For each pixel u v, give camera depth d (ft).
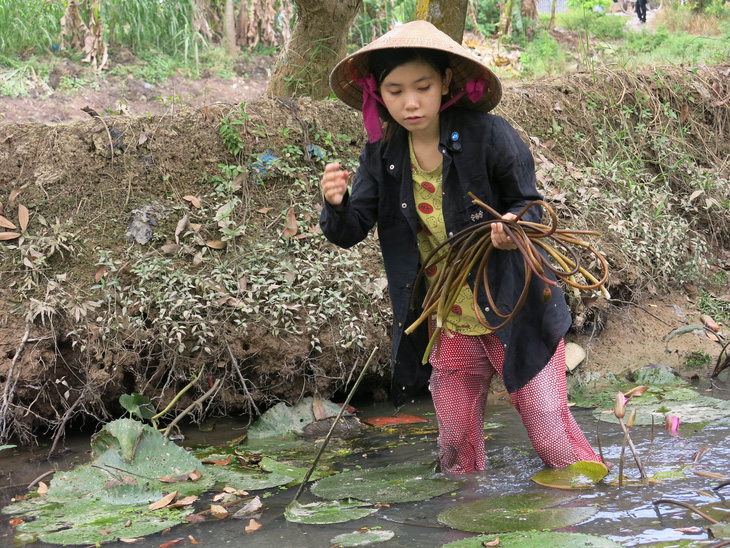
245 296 13.96
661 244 18.04
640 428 11.97
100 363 13.19
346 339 14.03
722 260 19.54
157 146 15.31
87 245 14.07
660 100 21.48
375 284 14.66
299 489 9.88
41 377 12.86
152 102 28.71
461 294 10.00
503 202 9.88
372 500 9.53
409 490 9.80
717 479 9.46
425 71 8.95
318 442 12.54
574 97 20.20
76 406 13.14
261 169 15.66
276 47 34.30
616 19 39.17
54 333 13.03
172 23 32.17
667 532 7.98
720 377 15.01
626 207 18.43
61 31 30.73
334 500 9.69
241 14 35.09
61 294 13.37
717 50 29.19
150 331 13.35
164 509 9.62
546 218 16.88
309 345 13.92
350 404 14.69
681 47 30.55
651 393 14.07
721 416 12.35
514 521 8.45
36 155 14.84
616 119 20.36
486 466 10.67
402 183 9.77
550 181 17.79
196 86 30.53
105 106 27.89
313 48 18.80
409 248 10.08
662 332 16.69
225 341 13.52
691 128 21.39
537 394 9.93
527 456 11.02
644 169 19.80
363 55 9.46
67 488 10.39
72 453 12.25
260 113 16.31
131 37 32.27
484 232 9.23
